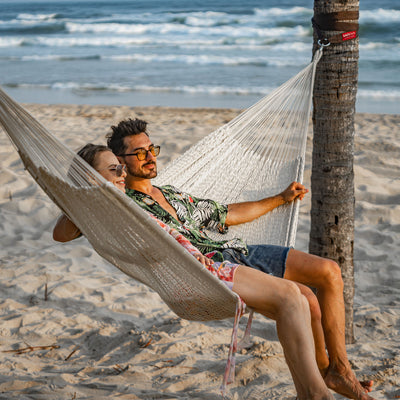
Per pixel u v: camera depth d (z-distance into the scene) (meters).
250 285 2.15
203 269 2.02
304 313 2.10
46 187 2.08
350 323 3.20
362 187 5.86
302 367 2.05
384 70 14.70
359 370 2.86
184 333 3.33
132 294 3.87
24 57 19.52
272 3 30.80
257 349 3.06
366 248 4.61
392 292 3.92
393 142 7.49
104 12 35.81
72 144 7.56
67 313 3.60
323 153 3.06
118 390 2.69
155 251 2.10
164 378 2.82
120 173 2.40
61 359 3.08
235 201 3.28
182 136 8.05
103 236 2.16
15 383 2.72
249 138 3.49
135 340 3.23
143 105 11.84
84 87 14.09
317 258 2.50
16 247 4.73
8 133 1.99
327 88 2.97
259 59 16.94
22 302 3.76
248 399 2.61
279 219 3.03
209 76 14.98
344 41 2.91
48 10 41.19
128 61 18.12
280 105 3.46
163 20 27.98
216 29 23.48
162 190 2.79
